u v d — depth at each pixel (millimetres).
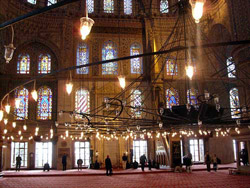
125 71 29141
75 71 28578
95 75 28844
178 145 24125
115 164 27375
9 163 26516
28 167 26734
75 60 28812
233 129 20266
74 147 27812
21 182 17766
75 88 28234
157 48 28812
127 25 29922
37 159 27109
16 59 27766
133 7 30312
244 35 21359
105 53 29578
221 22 27469
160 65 28359
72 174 22094
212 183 15406
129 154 27562
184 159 22609
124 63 29297
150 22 29500
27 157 26875
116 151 27656
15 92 27391
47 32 28359
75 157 27734
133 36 30031
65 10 28672
